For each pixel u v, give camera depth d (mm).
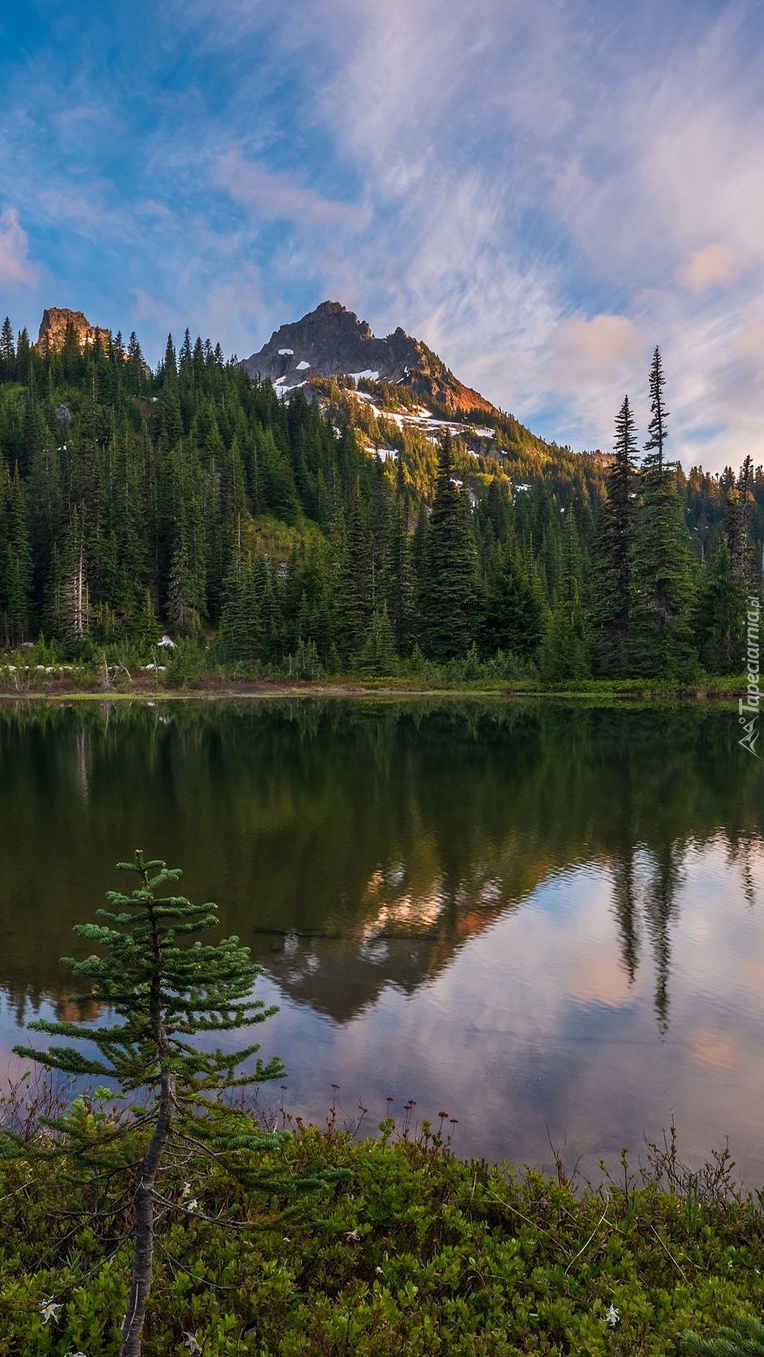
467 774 27922
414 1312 4215
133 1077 3689
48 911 12852
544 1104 7219
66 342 180250
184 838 18188
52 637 96438
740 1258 4738
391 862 16078
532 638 81438
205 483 124500
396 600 89688
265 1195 5031
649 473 61750
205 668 86688
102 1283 4316
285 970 10547
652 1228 5090
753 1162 6281
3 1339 4008
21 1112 6734
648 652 62688
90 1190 5129
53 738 41844
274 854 16688
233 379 175375
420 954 11180
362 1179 5398
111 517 108938
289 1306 4363
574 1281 4488
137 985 3742
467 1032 8758
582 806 21984
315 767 30047
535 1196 5438
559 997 9742
